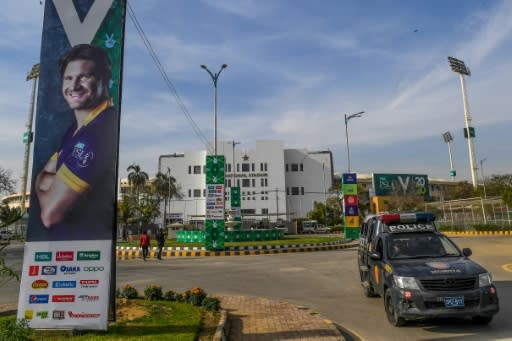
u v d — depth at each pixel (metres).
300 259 20.97
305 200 87.75
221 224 25.62
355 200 34.62
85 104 7.32
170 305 8.48
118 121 7.32
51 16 7.54
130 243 33.25
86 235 6.90
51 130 7.23
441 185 113.12
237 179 85.06
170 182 78.75
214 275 15.38
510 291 10.39
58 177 7.09
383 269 8.07
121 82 7.57
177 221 79.69
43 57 7.43
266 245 26.53
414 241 8.58
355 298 10.52
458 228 44.31
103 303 6.65
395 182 66.94
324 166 89.44
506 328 6.98
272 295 11.25
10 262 21.06
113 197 7.05
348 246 30.44
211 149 85.31
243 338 6.71
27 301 6.67
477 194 67.94
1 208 7.60
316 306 9.68
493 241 28.83
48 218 6.94
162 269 17.50
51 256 6.82
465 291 6.74
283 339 6.57
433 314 6.67
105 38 7.54
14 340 5.54
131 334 6.39
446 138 89.25
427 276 6.91
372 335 7.00
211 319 7.54
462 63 74.94
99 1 7.63
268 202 84.25
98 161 7.16
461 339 6.46
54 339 6.21
